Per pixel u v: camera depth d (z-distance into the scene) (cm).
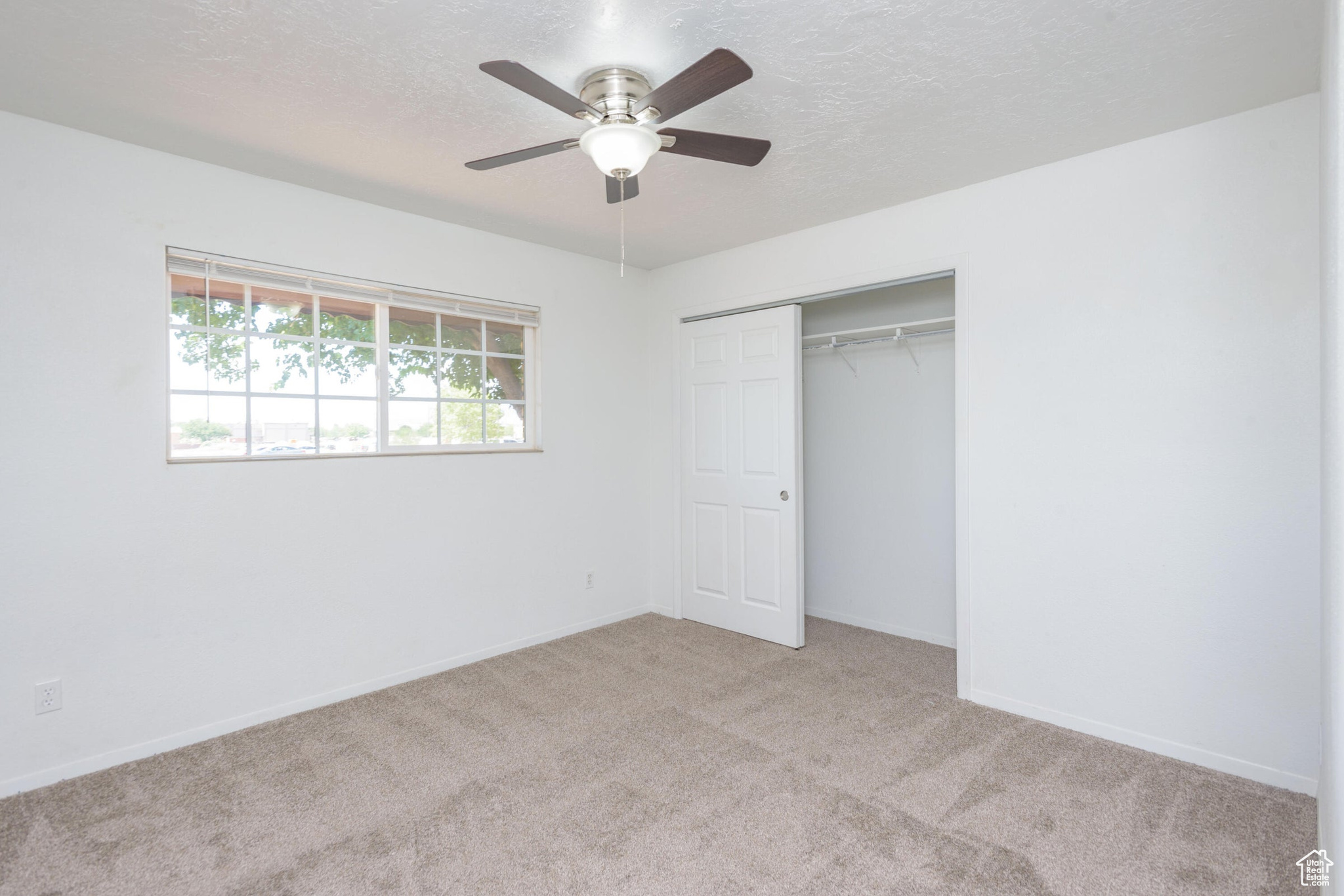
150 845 201
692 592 427
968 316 297
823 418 434
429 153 259
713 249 396
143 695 253
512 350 380
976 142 253
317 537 298
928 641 386
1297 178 223
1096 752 254
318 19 175
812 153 261
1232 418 235
